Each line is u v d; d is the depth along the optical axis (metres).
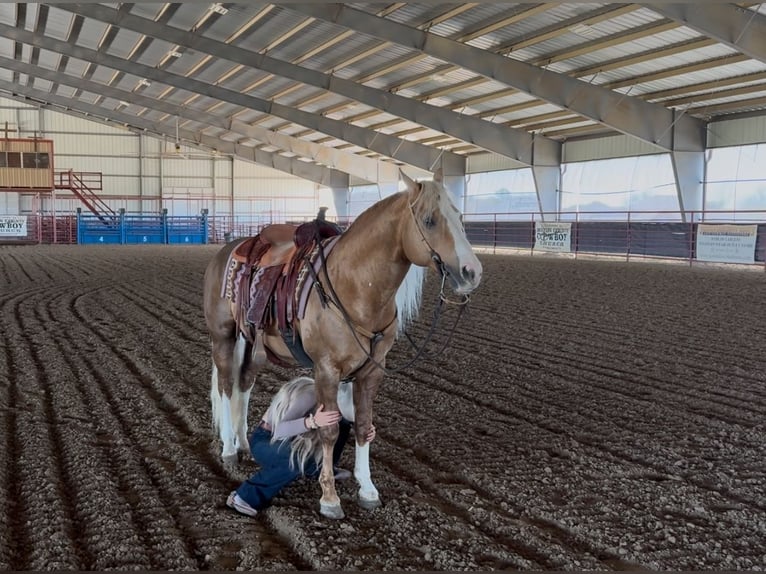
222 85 26.89
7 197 38.31
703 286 13.39
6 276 15.60
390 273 3.33
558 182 26.73
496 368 6.81
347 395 3.79
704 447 4.58
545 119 23.64
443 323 9.45
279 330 3.67
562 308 10.82
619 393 5.90
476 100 23.00
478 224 29.58
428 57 19.17
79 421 4.97
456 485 3.90
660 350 7.65
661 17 14.54
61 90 33.72
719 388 6.04
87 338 8.16
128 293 12.72
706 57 16.38
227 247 4.36
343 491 3.78
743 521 3.48
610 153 24.39
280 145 33.75
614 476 4.06
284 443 3.50
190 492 3.77
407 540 3.24
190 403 5.47
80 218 36.06
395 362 7.06
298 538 3.23
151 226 37.88
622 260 21.48
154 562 3.00
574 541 3.29
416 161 30.80
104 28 21.61
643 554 3.13
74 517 3.42
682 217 20.97
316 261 3.54
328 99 25.92
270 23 18.56
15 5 20.94
